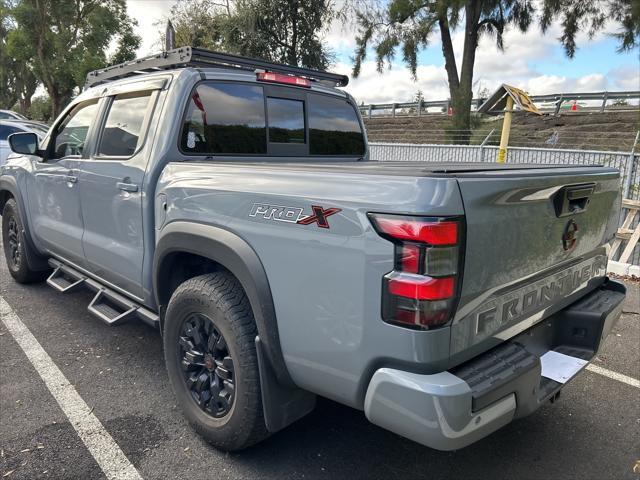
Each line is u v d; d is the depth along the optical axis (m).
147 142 3.09
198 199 2.60
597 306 2.73
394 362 1.86
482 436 1.91
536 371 2.10
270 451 2.73
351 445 2.80
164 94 3.09
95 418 2.97
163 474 2.52
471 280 1.87
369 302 1.89
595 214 2.66
